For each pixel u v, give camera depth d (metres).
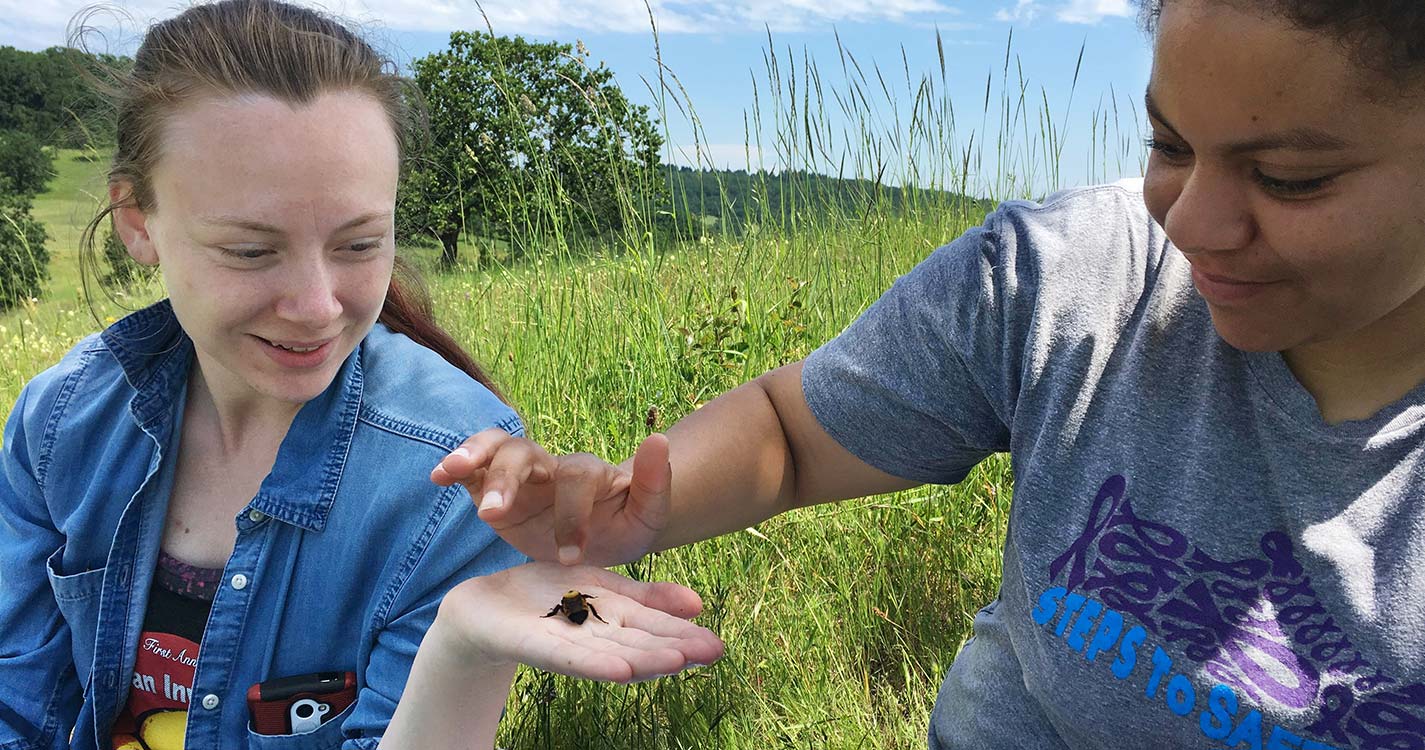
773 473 0.80
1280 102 0.50
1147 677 0.65
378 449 0.88
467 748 0.72
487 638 0.65
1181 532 0.65
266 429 0.90
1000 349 0.73
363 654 0.88
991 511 1.38
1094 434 0.69
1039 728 0.73
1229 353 0.65
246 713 0.88
